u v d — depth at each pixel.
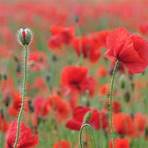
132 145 6.54
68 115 6.87
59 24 15.99
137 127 6.59
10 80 8.61
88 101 6.90
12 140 4.19
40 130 7.16
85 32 17.97
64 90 7.91
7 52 12.14
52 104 6.66
